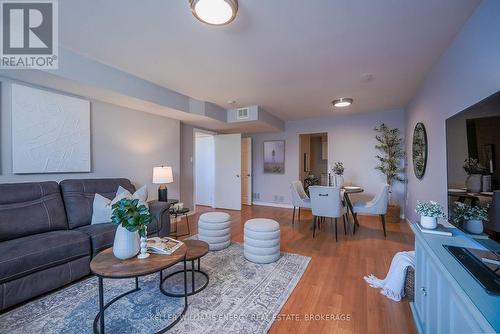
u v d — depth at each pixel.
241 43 2.12
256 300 1.88
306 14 1.70
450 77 2.10
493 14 1.41
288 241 3.32
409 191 4.10
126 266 1.52
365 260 2.66
